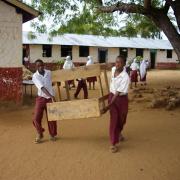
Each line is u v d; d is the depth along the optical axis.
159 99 7.78
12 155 4.48
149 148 4.70
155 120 6.39
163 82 15.04
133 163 4.15
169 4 8.44
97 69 4.88
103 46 26.34
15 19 7.55
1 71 7.55
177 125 5.98
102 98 4.77
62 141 5.07
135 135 5.34
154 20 8.63
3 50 7.53
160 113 7.08
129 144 4.89
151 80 16.22
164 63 30.41
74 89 11.80
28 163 4.18
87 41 26.47
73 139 5.17
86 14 13.70
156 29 14.16
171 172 3.88
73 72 4.95
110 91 4.66
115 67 4.59
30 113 7.30
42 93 4.92
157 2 11.26
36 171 3.93
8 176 3.80
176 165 4.08
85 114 4.66
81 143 4.95
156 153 4.50
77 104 4.67
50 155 4.46
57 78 5.00
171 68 30.56
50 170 3.96
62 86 12.48
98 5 9.64
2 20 7.45
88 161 4.23
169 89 10.64
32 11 7.57
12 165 4.13
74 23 13.96
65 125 6.07
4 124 6.27
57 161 4.24
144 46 28.62
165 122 6.22
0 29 7.45
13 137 5.34
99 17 14.03
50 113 4.80
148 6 8.33
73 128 5.84
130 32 14.86
